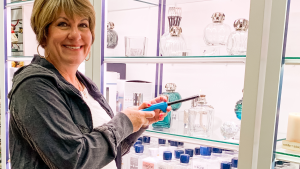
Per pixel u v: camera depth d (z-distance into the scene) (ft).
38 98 1.74
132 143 2.81
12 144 1.95
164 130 3.22
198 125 2.99
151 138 4.17
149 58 2.97
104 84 3.34
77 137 1.77
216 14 3.13
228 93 3.76
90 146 1.78
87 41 2.30
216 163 3.27
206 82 3.93
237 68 3.67
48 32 2.14
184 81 4.13
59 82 2.00
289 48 2.84
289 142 2.31
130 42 3.32
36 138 1.67
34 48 4.51
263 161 2.23
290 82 3.25
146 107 2.41
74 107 2.11
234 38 2.88
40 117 1.70
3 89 4.20
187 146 3.99
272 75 2.17
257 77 2.25
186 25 4.06
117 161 2.63
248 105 2.30
